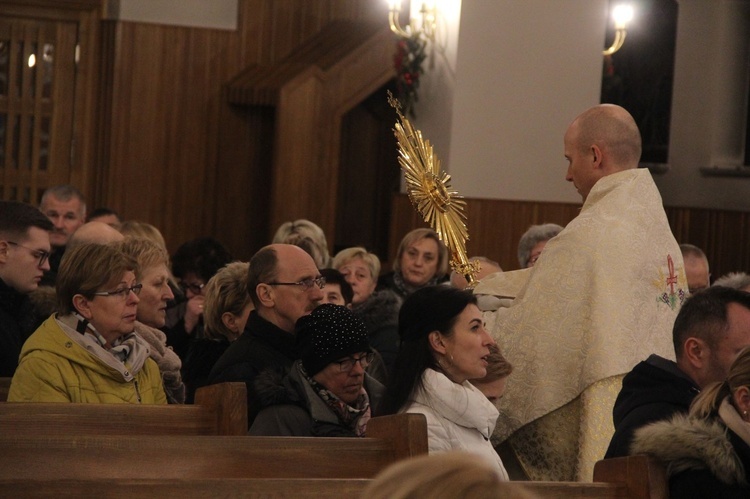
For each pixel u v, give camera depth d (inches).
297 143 601.0
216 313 281.6
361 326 224.7
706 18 716.7
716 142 713.0
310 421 217.3
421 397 213.8
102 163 649.6
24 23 637.3
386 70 606.9
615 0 679.1
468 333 215.6
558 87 591.5
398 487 81.6
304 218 603.2
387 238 659.4
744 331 200.2
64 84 644.1
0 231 280.7
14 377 224.1
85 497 147.9
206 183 661.9
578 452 234.4
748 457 168.1
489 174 586.6
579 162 257.4
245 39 663.8
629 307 239.9
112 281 227.3
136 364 233.0
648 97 716.7
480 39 583.2
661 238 249.9
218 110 661.9
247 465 178.1
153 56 652.7
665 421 176.4
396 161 658.8
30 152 641.0
